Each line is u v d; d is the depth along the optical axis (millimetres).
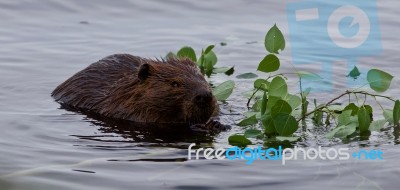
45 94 13969
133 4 19922
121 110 12945
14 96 13766
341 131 11594
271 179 9727
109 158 10562
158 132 12094
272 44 12703
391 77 12367
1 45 16812
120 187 9430
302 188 9430
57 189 9336
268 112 11977
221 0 20312
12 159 10414
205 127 12328
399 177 9766
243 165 10242
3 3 19656
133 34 17844
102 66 13680
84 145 11188
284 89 12305
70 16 19047
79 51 16594
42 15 19047
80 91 13500
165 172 9984
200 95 12273
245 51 16734
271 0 20250
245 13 19375
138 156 10656
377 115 12680
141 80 12875
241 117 12789
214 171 10016
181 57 13539
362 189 9391
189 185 9492
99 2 20016
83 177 9758
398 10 19266
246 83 14703
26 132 11727
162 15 19234
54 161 10391
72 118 12656
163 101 12656
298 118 12547
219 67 15484
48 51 16516
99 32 17938
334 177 9797
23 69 15328
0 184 9422
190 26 18469
